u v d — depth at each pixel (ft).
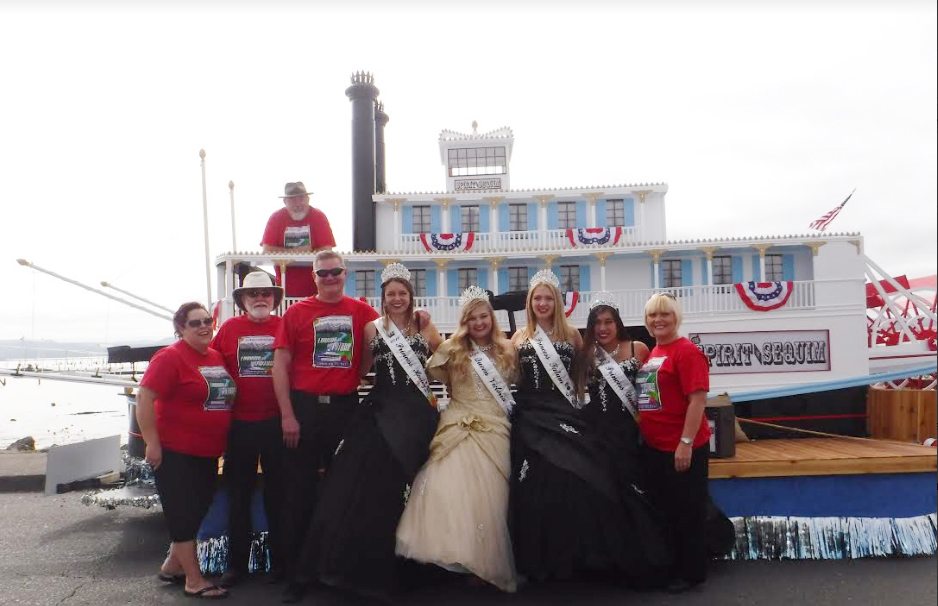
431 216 56.70
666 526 14.01
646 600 13.66
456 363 14.85
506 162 59.77
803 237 47.19
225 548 16.25
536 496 13.20
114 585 15.55
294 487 14.49
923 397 21.13
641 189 55.11
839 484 16.56
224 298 39.14
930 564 15.66
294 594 13.93
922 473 16.57
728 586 14.39
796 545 16.31
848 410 24.98
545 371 14.78
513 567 13.48
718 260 51.83
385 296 14.93
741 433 21.04
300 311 14.96
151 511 24.67
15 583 15.79
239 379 15.23
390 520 13.25
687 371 13.83
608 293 15.60
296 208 27.48
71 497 27.50
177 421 14.34
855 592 13.96
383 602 13.71
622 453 14.12
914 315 50.72
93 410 131.34
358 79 55.21
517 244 54.08
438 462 13.76
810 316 35.96
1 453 36.32
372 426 14.17
